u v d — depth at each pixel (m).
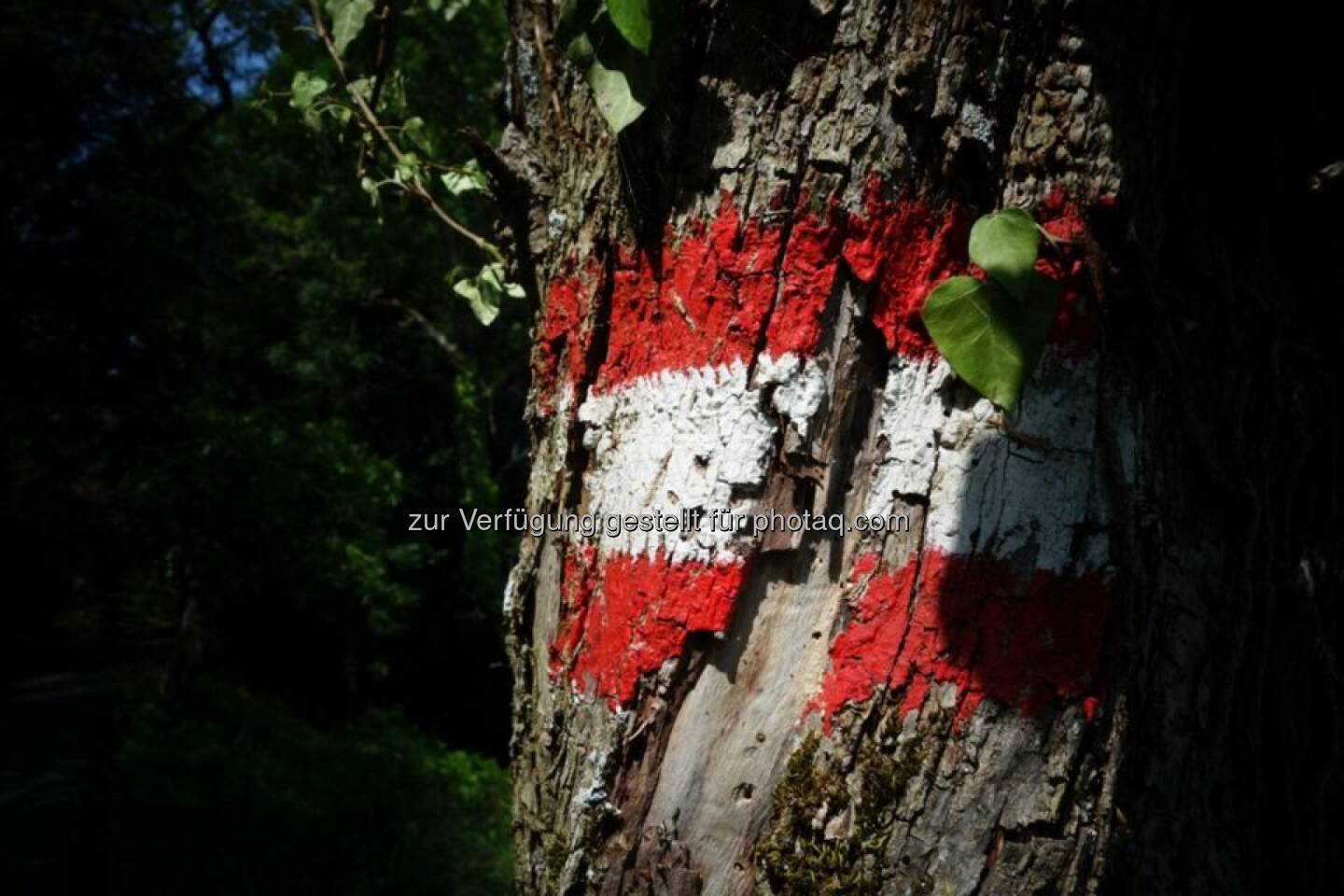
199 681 11.63
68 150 9.48
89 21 9.19
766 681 1.32
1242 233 1.42
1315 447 1.50
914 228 1.29
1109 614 1.27
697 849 1.33
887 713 1.27
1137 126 1.29
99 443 9.84
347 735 10.99
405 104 2.62
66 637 16.44
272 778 8.16
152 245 9.51
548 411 1.62
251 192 12.65
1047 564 1.26
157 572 11.48
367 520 11.31
